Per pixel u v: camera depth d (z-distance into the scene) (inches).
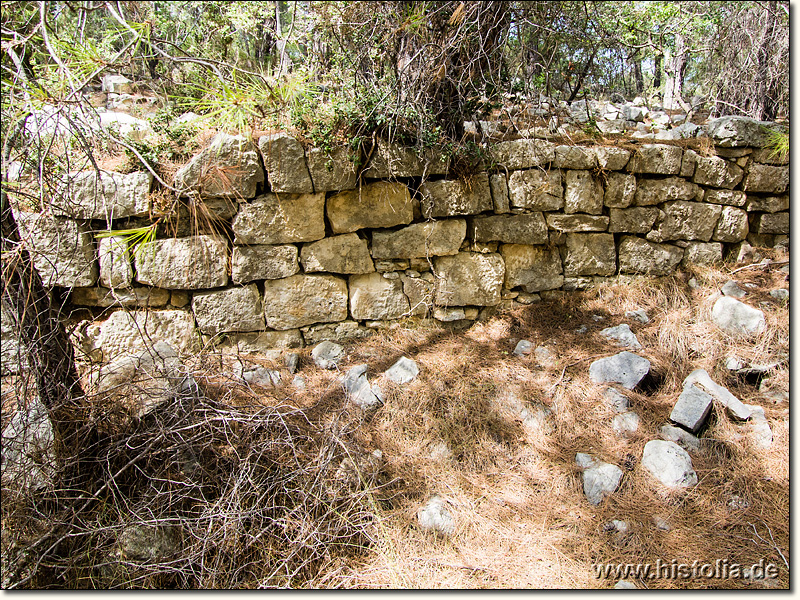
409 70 122.5
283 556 80.4
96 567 77.5
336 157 121.1
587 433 107.8
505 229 139.9
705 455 102.8
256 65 128.3
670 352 127.8
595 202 145.0
